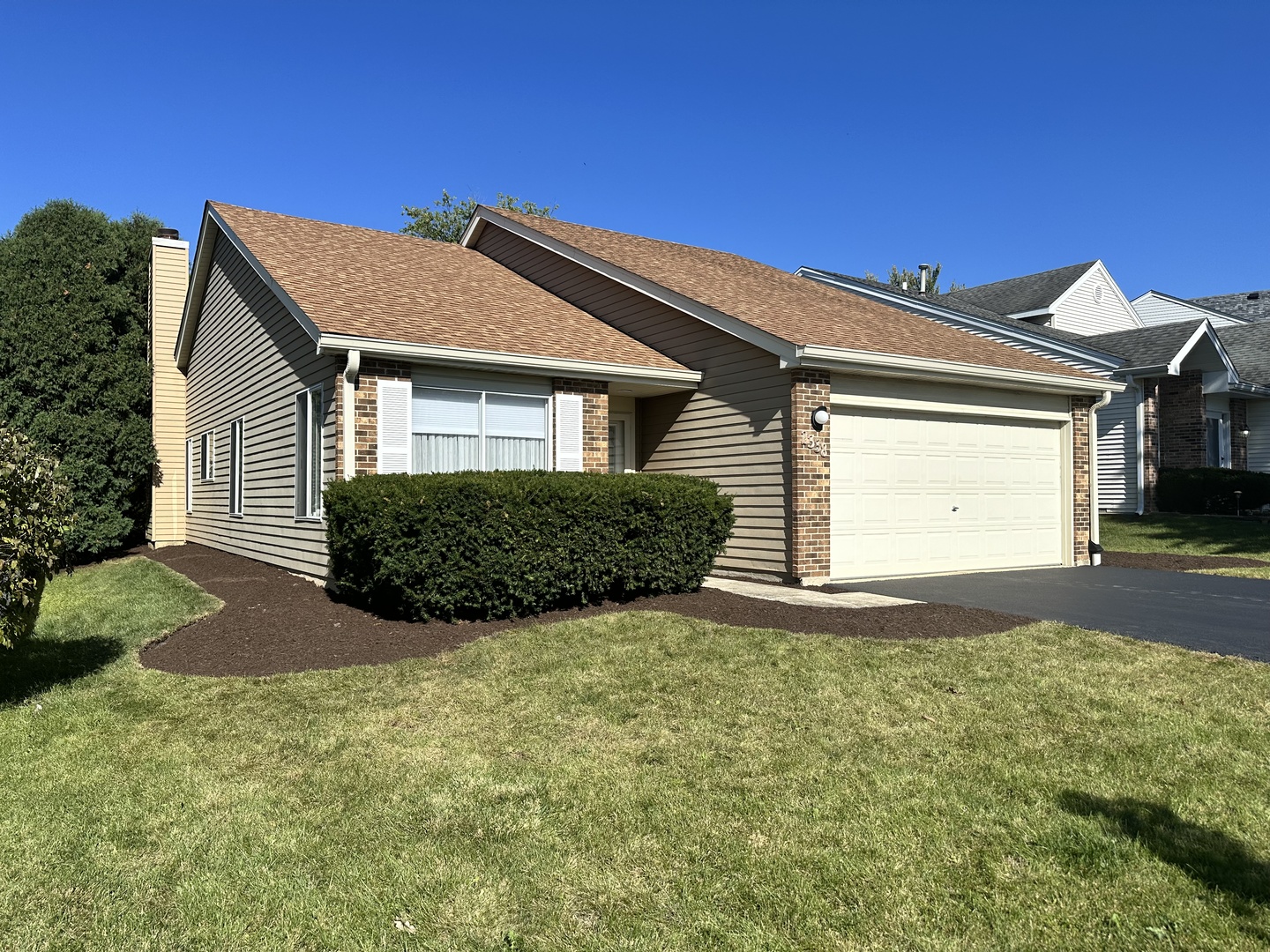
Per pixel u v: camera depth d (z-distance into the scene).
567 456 11.77
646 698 6.04
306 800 4.43
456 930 3.22
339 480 9.66
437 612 8.53
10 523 5.70
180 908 3.39
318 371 11.02
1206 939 3.07
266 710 5.93
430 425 10.79
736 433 11.95
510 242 16.88
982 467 13.18
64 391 17.28
